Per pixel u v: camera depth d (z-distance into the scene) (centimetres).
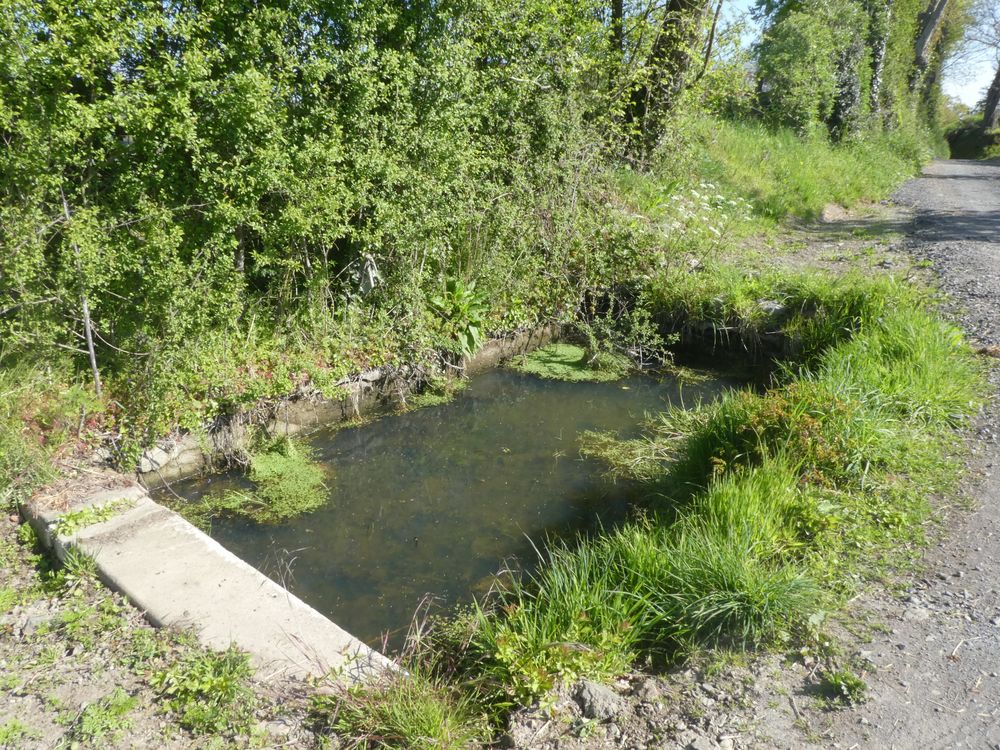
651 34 1152
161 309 518
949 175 2441
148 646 312
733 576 328
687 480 483
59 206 482
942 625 314
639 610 336
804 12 1988
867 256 1016
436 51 680
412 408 702
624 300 878
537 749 261
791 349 745
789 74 1847
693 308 823
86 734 268
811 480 432
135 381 520
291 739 264
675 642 323
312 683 289
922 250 1021
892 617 322
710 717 272
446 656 334
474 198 764
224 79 541
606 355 821
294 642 315
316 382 619
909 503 411
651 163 1124
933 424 501
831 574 352
